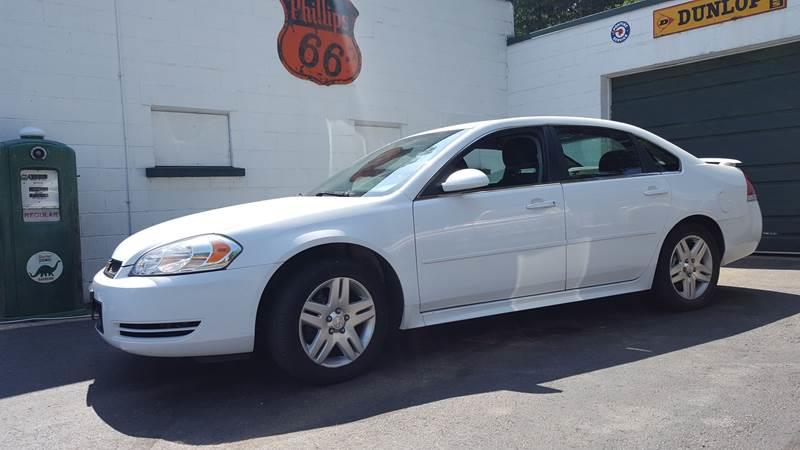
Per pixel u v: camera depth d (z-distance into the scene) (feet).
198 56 24.25
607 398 10.66
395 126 30.48
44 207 19.11
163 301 10.60
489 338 14.85
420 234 12.60
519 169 14.21
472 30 33.19
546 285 14.15
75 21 21.67
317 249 11.98
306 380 11.51
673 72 28.55
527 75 33.83
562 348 13.79
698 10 26.76
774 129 25.48
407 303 12.50
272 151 26.23
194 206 24.27
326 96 27.73
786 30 24.25
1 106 20.57
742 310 16.39
